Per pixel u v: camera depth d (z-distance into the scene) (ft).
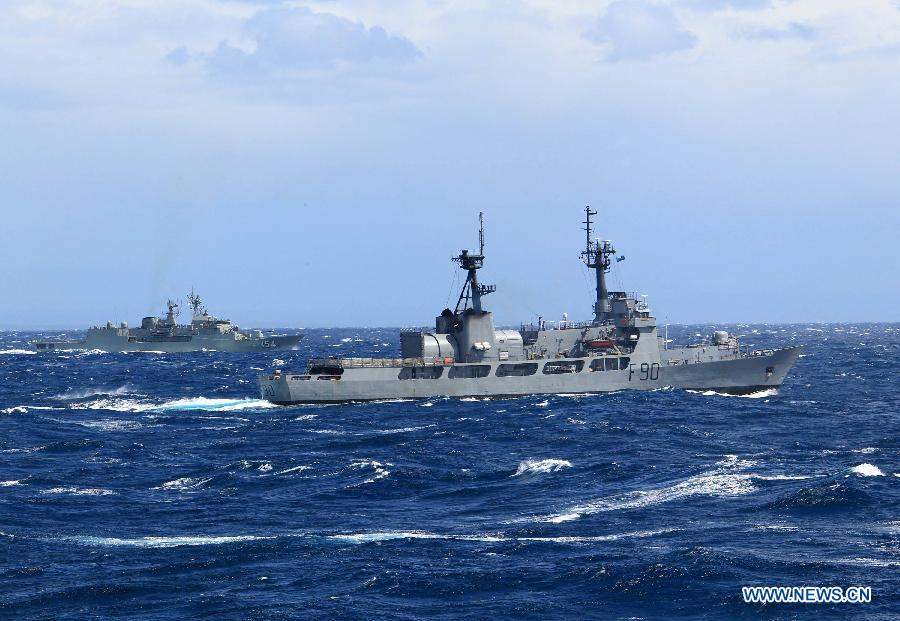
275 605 391.24
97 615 386.52
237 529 513.86
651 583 404.36
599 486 603.67
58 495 608.60
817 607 377.71
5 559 458.91
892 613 370.53
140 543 485.97
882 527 483.51
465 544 470.80
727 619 371.35
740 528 487.61
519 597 396.57
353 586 411.54
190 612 387.14
